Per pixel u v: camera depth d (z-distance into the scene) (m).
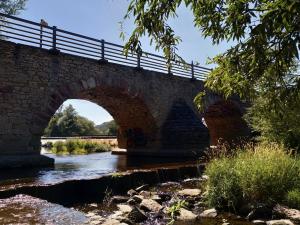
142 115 22.56
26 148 15.16
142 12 3.57
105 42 18.62
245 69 3.85
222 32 3.72
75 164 17.19
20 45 15.16
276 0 2.89
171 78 22.89
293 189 7.79
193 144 20.98
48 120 16.02
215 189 7.76
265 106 4.41
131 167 15.41
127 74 19.84
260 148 9.53
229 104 27.48
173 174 11.95
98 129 69.69
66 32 16.88
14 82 14.90
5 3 24.88
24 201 6.05
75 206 8.17
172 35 3.88
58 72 16.48
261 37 3.14
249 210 7.15
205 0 3.69
